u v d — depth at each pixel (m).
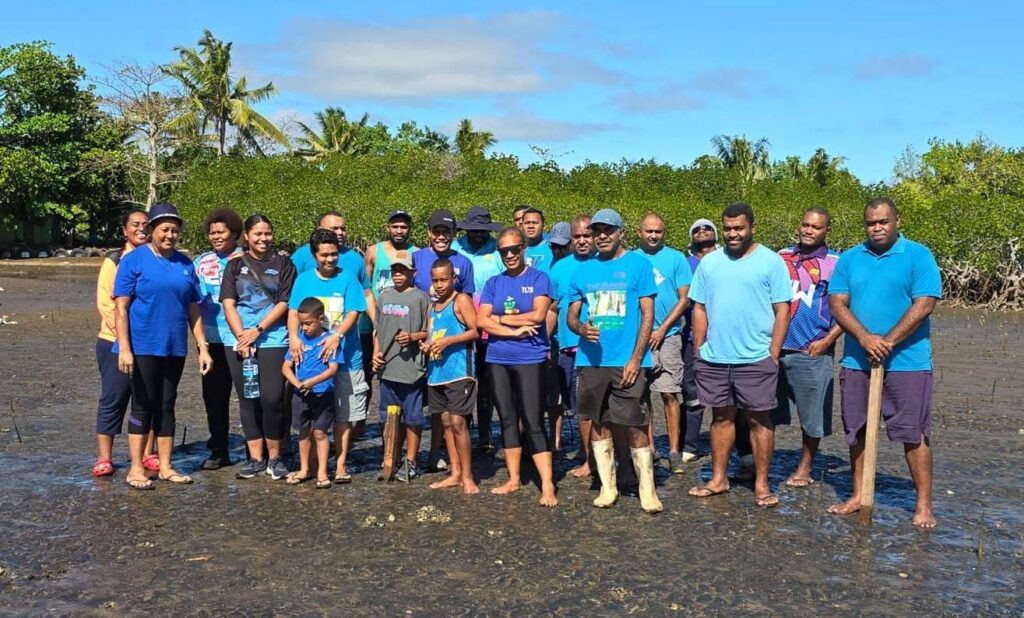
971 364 14.77
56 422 9.42
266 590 5.08
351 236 34.78
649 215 8.02
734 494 7.20
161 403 7.27
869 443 6.36
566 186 48.16
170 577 5.26
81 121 50.59
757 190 48.47
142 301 7.06
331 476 7.58
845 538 6.08
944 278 28.11
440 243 7.96
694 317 7.07
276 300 7.41
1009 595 5.11
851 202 42.84
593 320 6.75
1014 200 30.70
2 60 47.47
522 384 6.95
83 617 4.70
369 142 67.81
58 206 47.97
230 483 7.34
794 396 7.33
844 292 6.55
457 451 7.30
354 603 4.91
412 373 7.39
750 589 5.16
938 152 48.69
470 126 66.06
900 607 4.93
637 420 6.61
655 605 4.93
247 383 7.38
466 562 5.55
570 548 5.83
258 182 44.25
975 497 7.10
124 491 7.02
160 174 50.47
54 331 17.61
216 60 52.22
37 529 6.08
